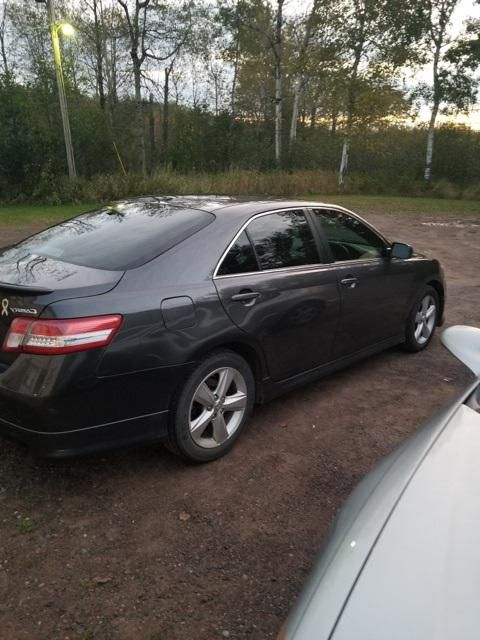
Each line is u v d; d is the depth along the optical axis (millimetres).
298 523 2766
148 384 2787
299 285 3643
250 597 2285
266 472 3201
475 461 1766
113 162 28766
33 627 2088
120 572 2385
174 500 2898
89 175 27859
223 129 36188
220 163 35594
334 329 4023
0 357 2629
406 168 33094
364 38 25188
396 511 1604
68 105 27391
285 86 38531
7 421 2627
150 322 2748
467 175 33094
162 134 42812
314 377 3994
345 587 1378
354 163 33844
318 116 38438
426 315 5344
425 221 17531
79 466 3164
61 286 2652
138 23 27219
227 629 2123
